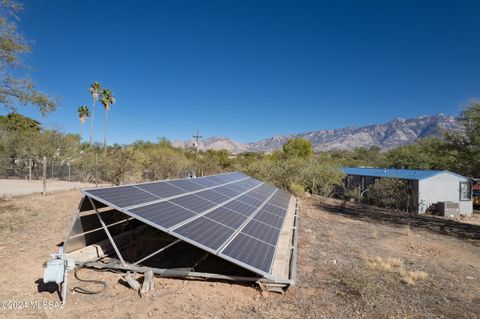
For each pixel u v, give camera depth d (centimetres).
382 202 2247
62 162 2614
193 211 685
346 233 1070
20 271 568
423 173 2391
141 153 2477
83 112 5150
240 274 590
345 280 587
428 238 1109
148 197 667
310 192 2505
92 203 582
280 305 482
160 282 550
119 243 731
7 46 884
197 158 3262
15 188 1822
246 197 1138
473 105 1477
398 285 594
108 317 422
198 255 704
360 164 5159
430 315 477
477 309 507
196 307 460
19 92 951
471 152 1537
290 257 720
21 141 2538
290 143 3628
